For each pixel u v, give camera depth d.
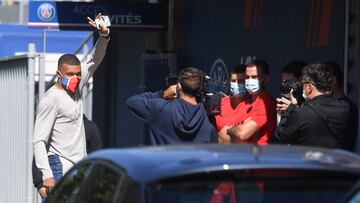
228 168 9.66
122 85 35.56
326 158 10.09
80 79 17.70
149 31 30.38
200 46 27.69
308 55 20.12
